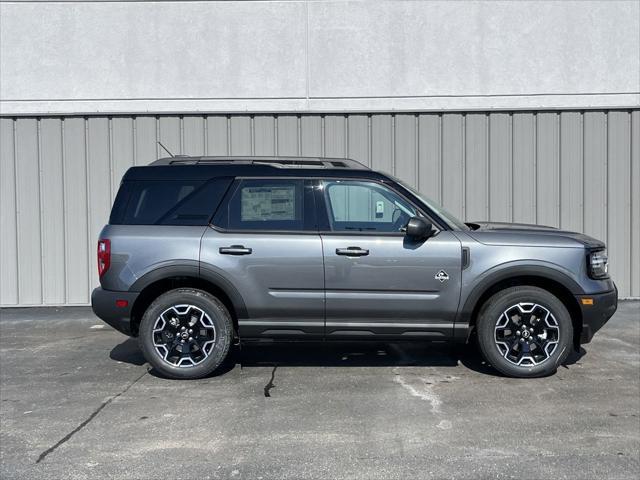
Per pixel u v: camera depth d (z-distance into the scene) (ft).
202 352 20.36
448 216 21.72
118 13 34.27
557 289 20.70
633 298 33.47
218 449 15.28
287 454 14.97
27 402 18.66
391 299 20.02
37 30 34.22
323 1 34.19
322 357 23.29
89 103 34.42
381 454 14.96
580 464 14.42
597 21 34.06
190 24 34.30
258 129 33.60
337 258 20.01
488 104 34.19
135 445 15.55
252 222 20.47
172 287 20.92
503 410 17.71
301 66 34.40
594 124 33.40
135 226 20.48
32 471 14.19
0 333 27.84
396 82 34.30
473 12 34.14
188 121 33.53
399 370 21.61
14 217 33.24
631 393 19.15
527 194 33.50
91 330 28.35
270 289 20.16
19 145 33.19
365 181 20.62
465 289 19.98
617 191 33.42
